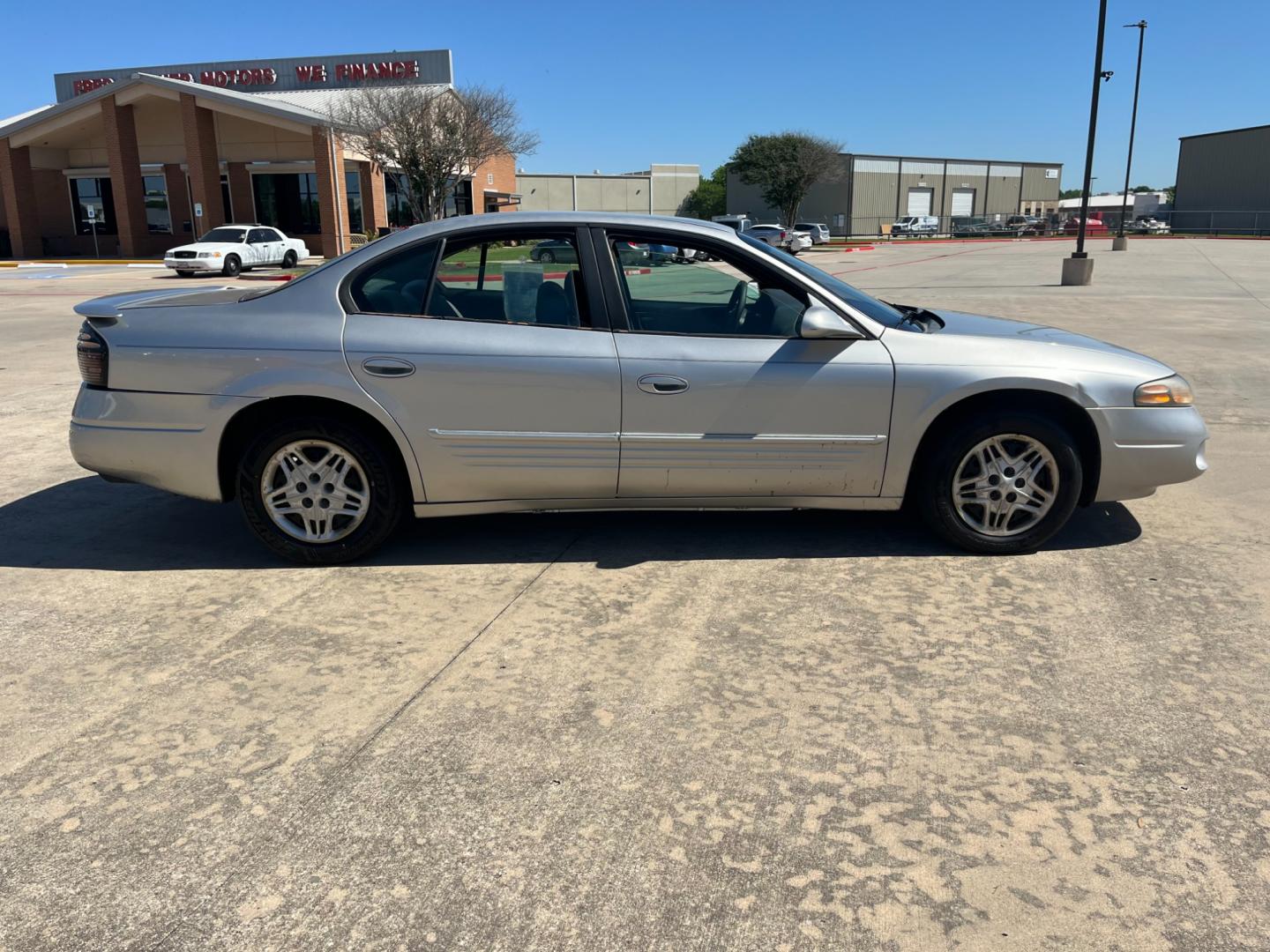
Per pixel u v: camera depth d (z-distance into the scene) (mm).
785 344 4254
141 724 3113
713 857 2467
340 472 4359
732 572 4363
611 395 4195
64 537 4910
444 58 42250
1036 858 2453
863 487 4379
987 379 4242
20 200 39188
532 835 2555
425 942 2189
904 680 3367
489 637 3719
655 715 3145
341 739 3016
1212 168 62656
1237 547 4641
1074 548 4648
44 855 2488
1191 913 2260
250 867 2439
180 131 40000
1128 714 3129
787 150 64188
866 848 2496
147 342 4254
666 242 4293
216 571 4430
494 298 4309
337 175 35969
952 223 74312
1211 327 13219
